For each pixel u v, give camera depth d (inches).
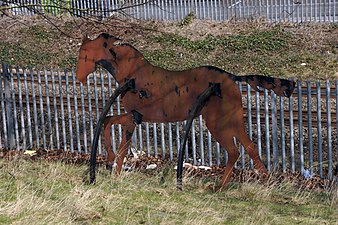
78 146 444.5
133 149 425.4
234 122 331.3
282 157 381.4
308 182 358.9
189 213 287.1
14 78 465.7
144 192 325.7
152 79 346.0
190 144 424.2
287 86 326.6
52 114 503.8
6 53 849.5
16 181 343.3
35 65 812.6
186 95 336.8
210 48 778.8
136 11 880.3
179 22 860.0
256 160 337.4
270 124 460.8
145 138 465.4
